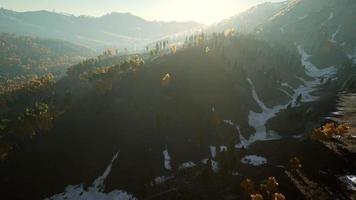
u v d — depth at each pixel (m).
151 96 141.00
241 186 83.62
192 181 92.31
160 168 101.75
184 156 107.00
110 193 96.12
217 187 86.31
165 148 111.25
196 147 111.62
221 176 90.88
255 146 111.00
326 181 76.12
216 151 109.69
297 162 83.81
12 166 109.44
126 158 107.19
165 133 118.06
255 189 79.94
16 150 117.56
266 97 157.75
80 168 107.38
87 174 104.94
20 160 111.88
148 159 105.69
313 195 72.06
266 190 75.25
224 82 153.75
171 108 132.12
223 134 119.50
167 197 86.44
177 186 91.31
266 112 146.12
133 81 156.38
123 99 141.38
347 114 118.31
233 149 101.31
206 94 142.50
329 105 135.62
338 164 82.19
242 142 118.25
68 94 152.25
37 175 105.06
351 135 95.75
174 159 105.69
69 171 106.50
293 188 76.88
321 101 146.62
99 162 108.69
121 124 124.44
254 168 92.94
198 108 132.25
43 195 98.75
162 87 147.12
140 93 144.38
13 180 103.38
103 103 140.50
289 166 87.81
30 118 124.06
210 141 115.38
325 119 118.38
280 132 121.19
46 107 139.75
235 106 139.12
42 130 127.69
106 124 125.50
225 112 133.50
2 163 111.38
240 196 79.44
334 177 77.00
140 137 116.31
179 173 98.69
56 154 113.38
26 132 123.19
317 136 98.31
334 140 96.00
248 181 77.25
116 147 113.69
